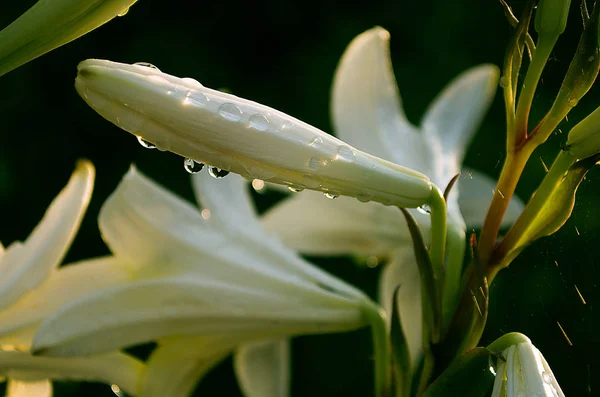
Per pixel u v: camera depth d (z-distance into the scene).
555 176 0.34
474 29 0.88
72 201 0.39
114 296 0.39
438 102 0.49
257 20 0.95
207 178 0.42
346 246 0.46
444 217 0.35
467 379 0.34
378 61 0.46
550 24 0.34
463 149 0.48
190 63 0.94
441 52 0.89
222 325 0.39
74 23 0.33
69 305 0.38
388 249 0.46
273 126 0.33
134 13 0.94
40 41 0.33
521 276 0.47
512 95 0.35
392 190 0.34
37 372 0.39
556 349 0.47
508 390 0.34
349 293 0.40
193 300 0.39
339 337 0.79
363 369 0.78
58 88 0.91
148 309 0.39
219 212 0.41
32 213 0.88
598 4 0.33
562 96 0.34
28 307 0.39
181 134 0.33
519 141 0.35
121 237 0.40
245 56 0.95
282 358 0.45
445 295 0.36
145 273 0.40
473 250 0.34
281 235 0.46
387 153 0.45
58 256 0.39
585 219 0.40
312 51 0.94
